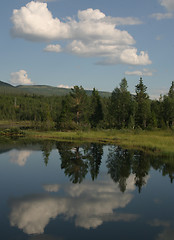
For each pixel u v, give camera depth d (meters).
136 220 8.45
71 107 60.69
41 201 10.16
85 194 11.08
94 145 28.45
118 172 15.27
